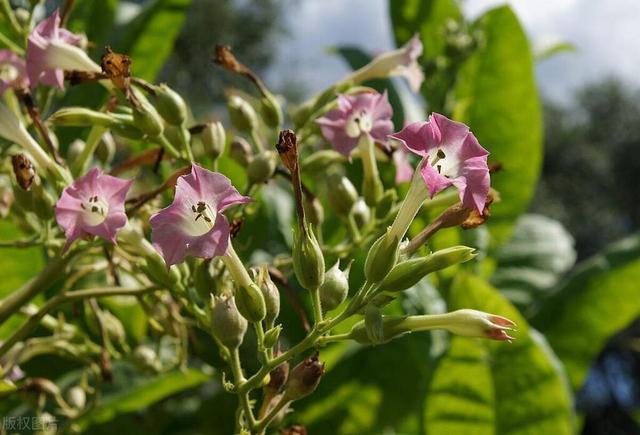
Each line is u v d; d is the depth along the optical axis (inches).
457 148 14.2
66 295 17.0
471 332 14.5
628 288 27.1
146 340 23.5
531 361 21.7
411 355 24.5
